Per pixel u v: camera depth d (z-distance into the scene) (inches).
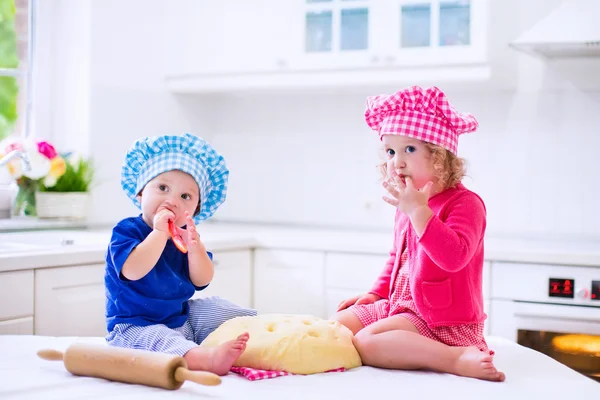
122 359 56.8
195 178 69.2
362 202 131.5
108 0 121.0
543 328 98.7
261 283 115.0
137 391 54.6
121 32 123.6
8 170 109.7
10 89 120.3
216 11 127.4
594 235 116.6
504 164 121.7
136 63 126.6
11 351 66.4
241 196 141.6
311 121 135.3
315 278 111.0
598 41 99.0
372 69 115.6
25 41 121.7
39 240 104.2
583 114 117.2
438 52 111.7
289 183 137.5
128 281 66.4
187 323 70.7
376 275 106.6
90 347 58.9
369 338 65.6
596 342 97.8
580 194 117.6
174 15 131.0
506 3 119.3
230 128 142.4
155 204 68.1
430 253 63.6
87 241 102.3
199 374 53.6
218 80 126.8
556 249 100.2
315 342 62.4
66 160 116.6
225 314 71.0
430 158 69.4
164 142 69.7
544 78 118.8
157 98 130.6
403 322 67.6
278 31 122.5
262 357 61.2
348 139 132.4
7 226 108.7
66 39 121.5
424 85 120.0
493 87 120.8
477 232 67.1
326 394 53.9
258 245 114.7
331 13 119.0
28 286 84.8
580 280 97.2
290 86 121.9
